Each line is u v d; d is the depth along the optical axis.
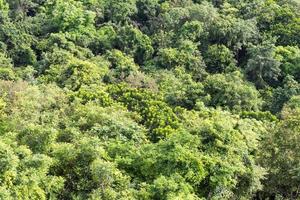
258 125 46.78
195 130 35.75
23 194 28.39
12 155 28.67
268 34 76.56
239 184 34.72
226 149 34.25
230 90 59.62
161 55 72.12
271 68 67.75
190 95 60.12
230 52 72.56
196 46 73.44
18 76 66.88
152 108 49.62
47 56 70.56
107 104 50.59
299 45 75.06
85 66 63.19
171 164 32.69
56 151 33.62
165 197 30.59
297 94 63.78
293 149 38.06
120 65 68.25
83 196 31.80
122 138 39.16
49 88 54.31
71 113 47.12
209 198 32.59
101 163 31.25
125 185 32.00
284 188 39.47
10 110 45.69
